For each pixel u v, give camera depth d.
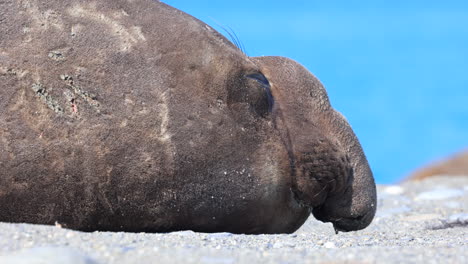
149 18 23.05
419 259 17.67
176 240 20.11
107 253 17.11
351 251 19.22
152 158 21.64
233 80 23.23
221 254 17.98
